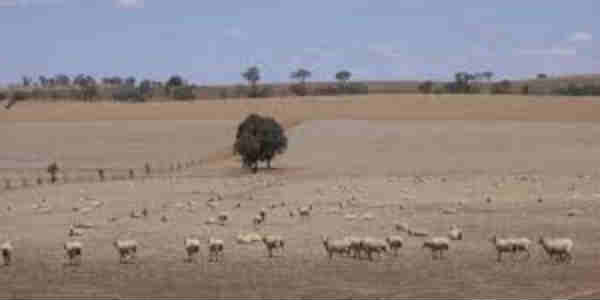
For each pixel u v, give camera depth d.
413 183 162.62
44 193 151.25
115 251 80.25
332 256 75.62
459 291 58.44
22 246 84.38
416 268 68.44
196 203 129.25
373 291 58.78
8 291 59.81
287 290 59.50
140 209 123.06
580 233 89.88
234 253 78.12
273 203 128.88
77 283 62.94
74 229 97.25
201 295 58.09
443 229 95.56
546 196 132.75
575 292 57.81
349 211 116.56
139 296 57.91
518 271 66.44
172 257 75.88
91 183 171.88
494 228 95.44
